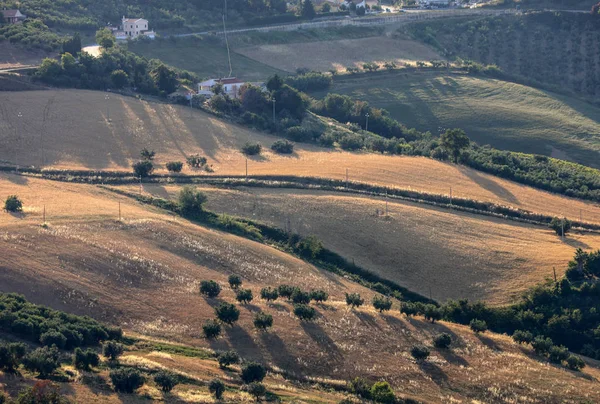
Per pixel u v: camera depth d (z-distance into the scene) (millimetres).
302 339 185875
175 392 155750
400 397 168875
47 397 138375
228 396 157250
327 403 160625
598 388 179875
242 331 186375
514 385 177500
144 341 178250
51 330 167625
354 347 185750
